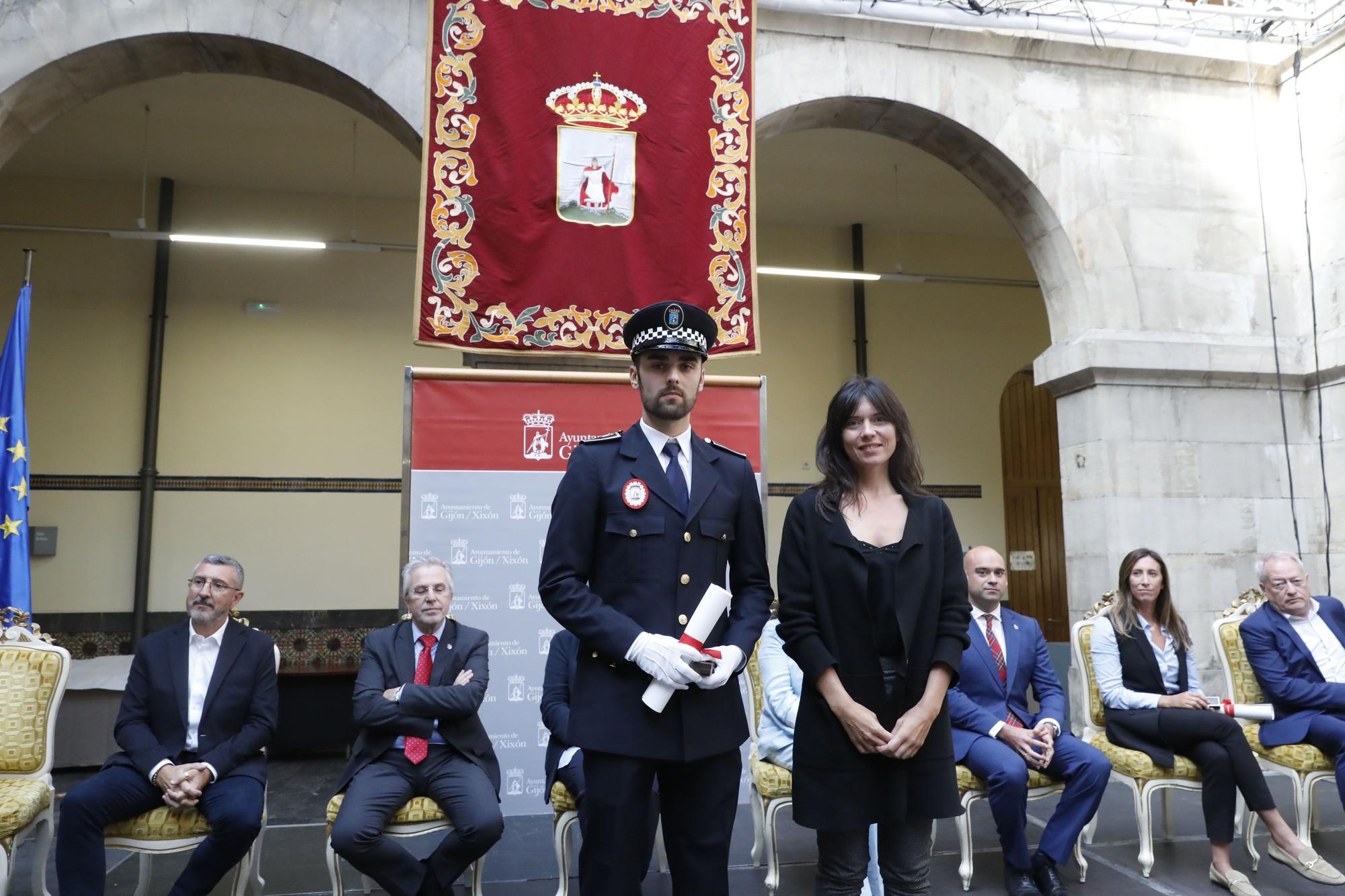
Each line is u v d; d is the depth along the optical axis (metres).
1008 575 10.16
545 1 5.10
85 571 8.16
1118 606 4.11
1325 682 3.92
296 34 5.30
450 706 3.29
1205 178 6.57
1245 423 6.38
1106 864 3.87
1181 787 3.73
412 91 5.42
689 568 2.22
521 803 4.32
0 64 4.97
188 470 8.48
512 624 4.43
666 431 2.36
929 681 2.19
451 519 4.45
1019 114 6.30
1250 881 3.60
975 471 10.18
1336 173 6.31
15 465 4.65
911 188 9.32
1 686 3.41
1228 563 6.19
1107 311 6.26
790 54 5.91
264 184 8.88
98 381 8.40
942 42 6.18
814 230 10.21
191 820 3.14
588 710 2.14
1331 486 6.26
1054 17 6.13
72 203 8.55
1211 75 6.68
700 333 2.31
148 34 5.15
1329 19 6.39
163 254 8.58
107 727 6.14
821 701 2.22
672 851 2.20
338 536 8.72
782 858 4.04
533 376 4.59
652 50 5.20
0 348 8.28
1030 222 6.50
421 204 4.86
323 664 8.45
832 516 2.30
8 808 3.07
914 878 2.19
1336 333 6.24
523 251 4.93
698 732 2.12
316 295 8.98
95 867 3.03
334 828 3.08
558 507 2.28
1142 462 6.15
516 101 5.02
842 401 2.38
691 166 5.18
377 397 8.98
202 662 3.43
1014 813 3.46
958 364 10.30
